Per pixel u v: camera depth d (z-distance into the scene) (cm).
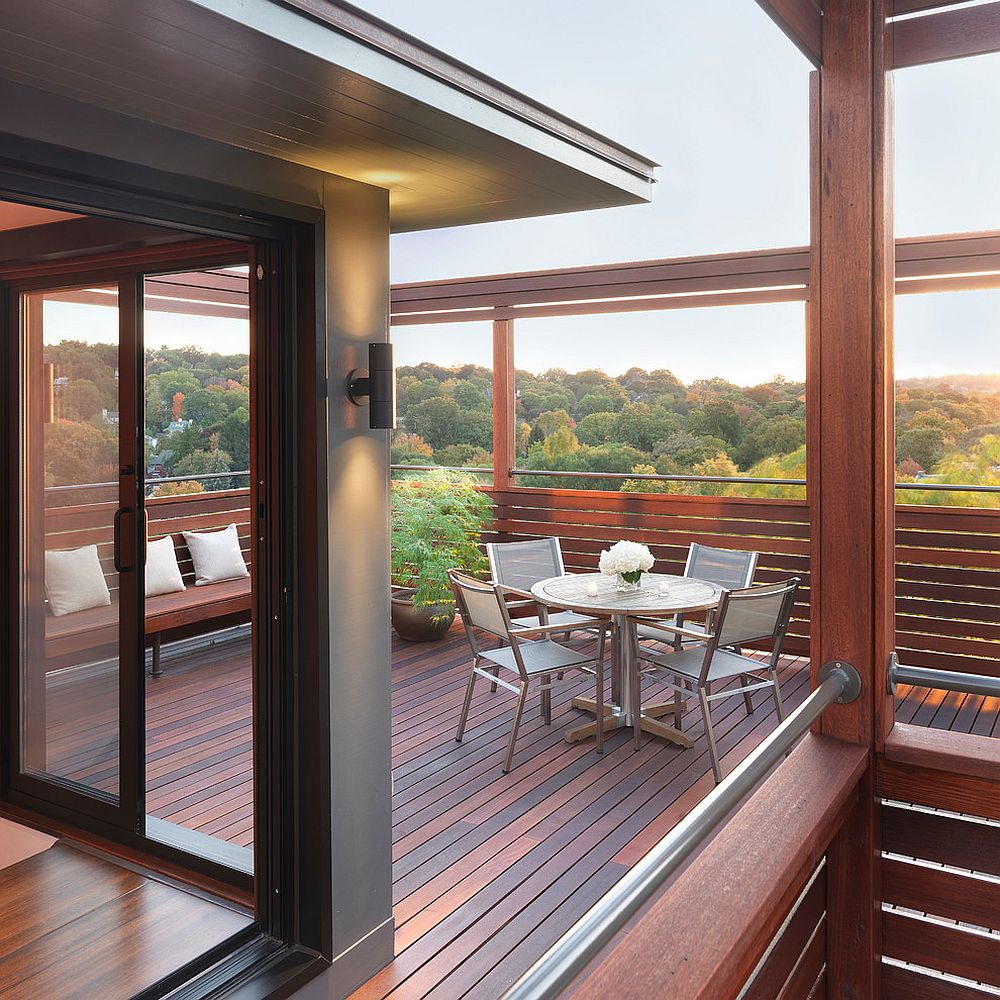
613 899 101
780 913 147
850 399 188
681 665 464
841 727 195
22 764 379
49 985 265
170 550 601
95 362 342
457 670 637
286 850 276
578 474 709
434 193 290
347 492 274
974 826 189
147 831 355
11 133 175
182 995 252
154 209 223
